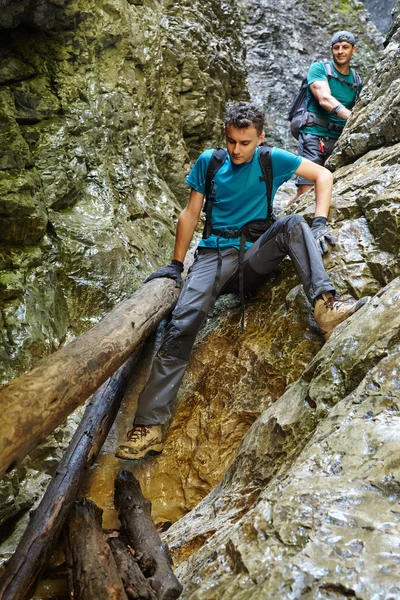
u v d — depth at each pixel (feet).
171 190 20.38
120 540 7.42
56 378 6.70
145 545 7.11
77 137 15.33
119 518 8.10
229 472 8.79
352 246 10.62
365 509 5.34
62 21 15.37
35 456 10.21
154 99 19.61
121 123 17.33
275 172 10.77
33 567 6.74
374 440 6.05
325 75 17.13
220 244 11.09
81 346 7.82
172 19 21.98
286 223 10.37
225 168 10.73
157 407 10.11
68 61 15.92
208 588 5.34
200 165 10.91
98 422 9.96
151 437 10.01
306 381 8.26
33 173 13.21
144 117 18.95
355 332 7.87
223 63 24.59
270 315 11.24
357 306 9.00
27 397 6.12
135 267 14.70
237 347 11.10
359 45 38.60
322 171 11.01
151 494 9.77
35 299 11.90
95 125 16.07
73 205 14.60
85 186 15.07
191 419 10.64
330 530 5.20
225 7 26.84
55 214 13.89
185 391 11.11
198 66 22.22
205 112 22.35
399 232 10.11
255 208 10.98
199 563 6.31
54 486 7.97
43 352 11.44
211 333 11.77
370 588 4.52
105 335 8.59
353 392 6.97
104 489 9.53
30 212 12.21
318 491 5.70
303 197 13.73
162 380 10.21
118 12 17.51
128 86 18.01
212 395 10.78
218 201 10.98
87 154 15.39
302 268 9.96
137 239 15.55
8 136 12.76
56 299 12.75
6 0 13.15
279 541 5.35
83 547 6.64
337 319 9.23
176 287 11.78
